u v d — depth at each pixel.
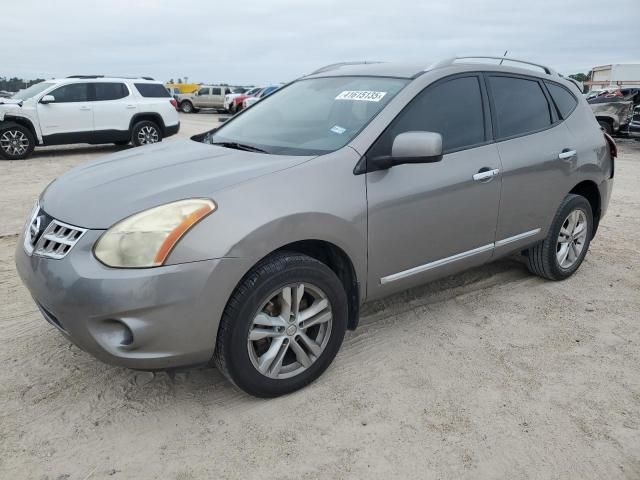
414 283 3.38
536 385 2.98
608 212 6.87
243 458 2.42
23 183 8.80
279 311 2.75
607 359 3.27
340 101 3.45
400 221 3.09
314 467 2.37
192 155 3.16
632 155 12.74
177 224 2.40
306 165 2.82
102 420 2.66
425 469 2.36
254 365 2.68
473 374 3.08
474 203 3.48
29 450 2.44
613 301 4.11
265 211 2.56
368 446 2.50
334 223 2.78
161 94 13.73
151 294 2.34
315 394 2.88
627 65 26.06
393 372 3.09
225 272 2.45
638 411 2.77
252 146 3.27
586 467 2.38
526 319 3.78
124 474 2.32
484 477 2.32
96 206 2.56
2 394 2.83
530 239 4.03
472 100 3.60
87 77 12.78
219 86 34.50
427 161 2.86
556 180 4.06
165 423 2.65
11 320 3.64
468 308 3.94
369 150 3.00
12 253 5.00
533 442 2.53
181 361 2.50
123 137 13.05
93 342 2.40
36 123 11.87
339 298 2.89
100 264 2.38
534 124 4.00
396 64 3.73
